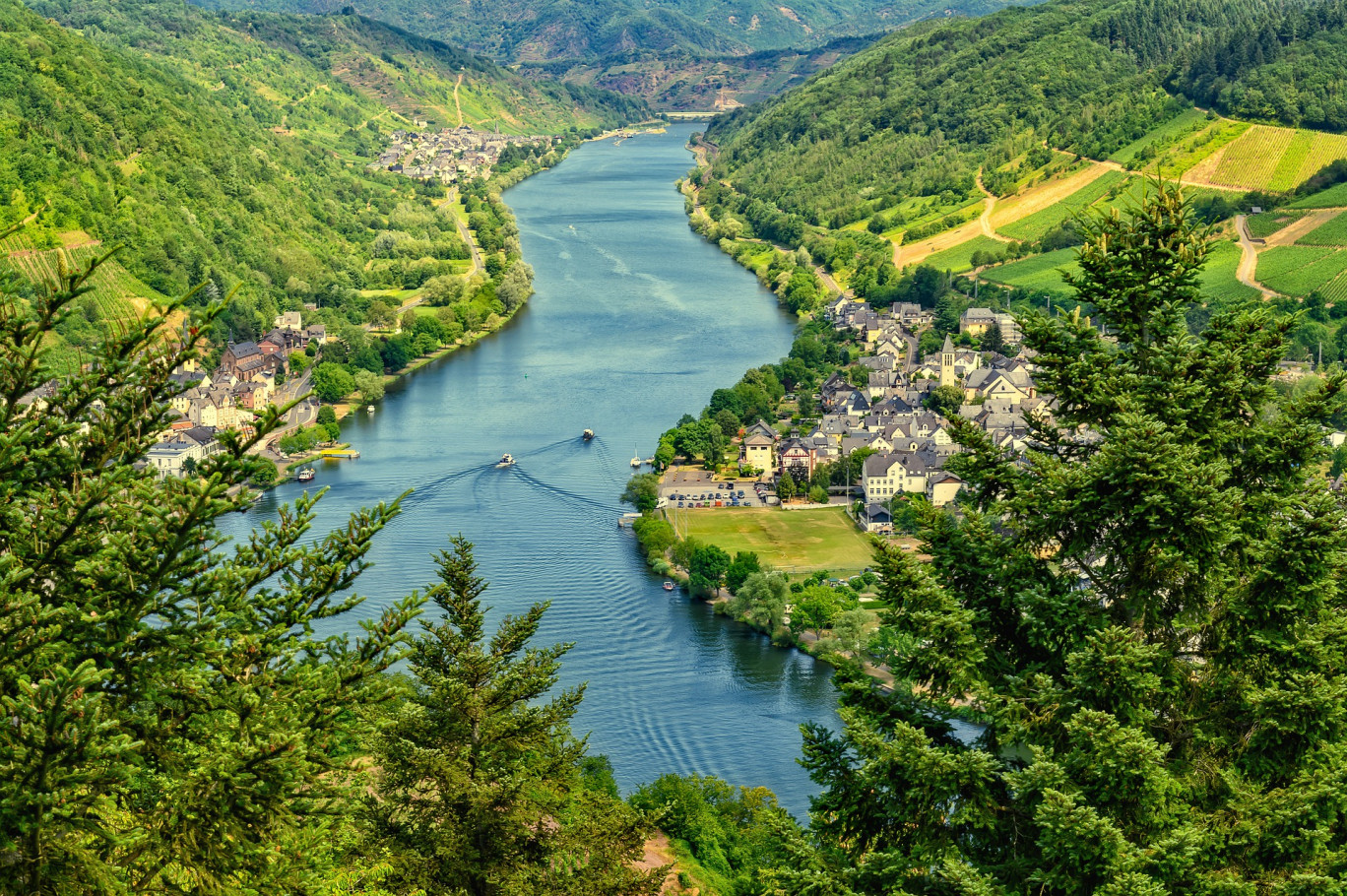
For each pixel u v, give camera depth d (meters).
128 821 26.11
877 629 129.38
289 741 23.67
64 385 26.47
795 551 167.12
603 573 153.00
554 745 44.47
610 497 182.75
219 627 25.77
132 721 24.67
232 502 25.86
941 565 37.53
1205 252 38.62
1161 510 33.16
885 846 34.62
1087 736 30.94
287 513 27.89
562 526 169.75
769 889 34.59
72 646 23.94
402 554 155.38
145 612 24.75
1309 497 34.53
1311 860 30.42
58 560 24.98
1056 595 36.19
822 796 35.97
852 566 160.50
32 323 26.12
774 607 136.12
